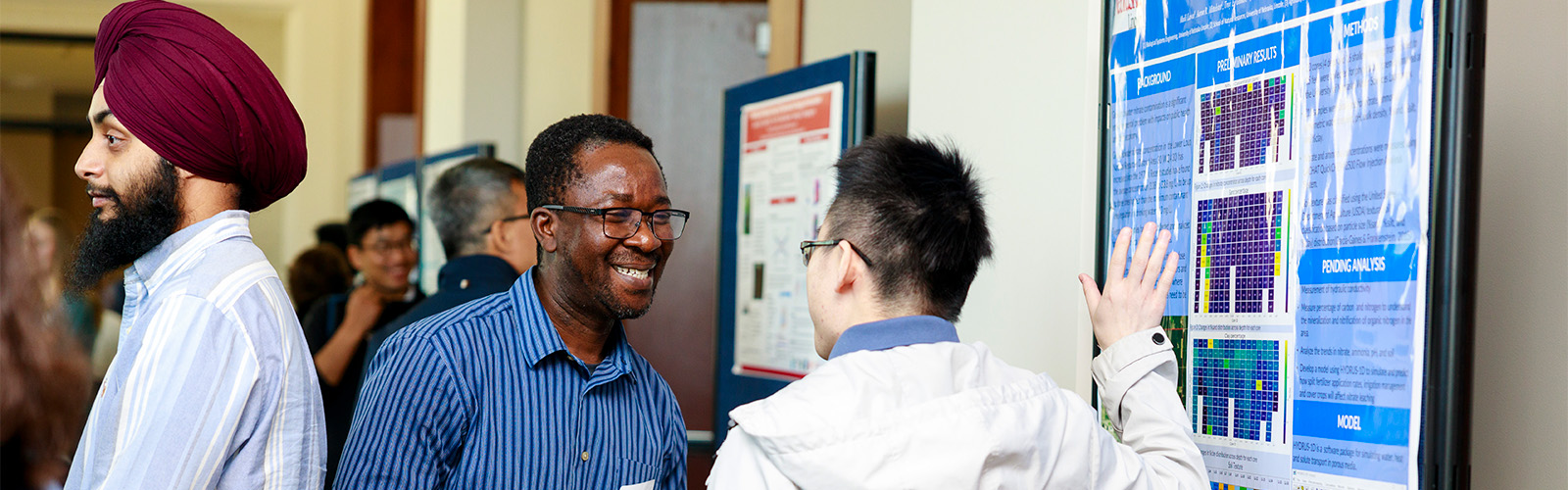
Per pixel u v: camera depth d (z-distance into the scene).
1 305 0.89
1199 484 1.46
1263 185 1.61
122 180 1.47
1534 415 1.56
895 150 1.43
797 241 3.04
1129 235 1.64
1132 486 1.37
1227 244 1.67
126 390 1.39
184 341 1.39
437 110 7.03
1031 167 2.34
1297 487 1.54
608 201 1.67
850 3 3.47
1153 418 1.52
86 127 14.19
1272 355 1.58
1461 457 1.35
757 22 5.38
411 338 1.65
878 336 1.37
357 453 1.57
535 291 1.75
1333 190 1.50
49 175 14.10
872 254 1.40
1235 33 1.68
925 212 1.39
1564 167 1.53
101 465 1.39
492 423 1.64
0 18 9.50
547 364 1.71
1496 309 1.64
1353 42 1.48
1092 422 1.36
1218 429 1.68
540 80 6.32
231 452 1.43
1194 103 1.75
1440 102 1.36
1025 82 2.38
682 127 5.38
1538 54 1.58
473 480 1.62
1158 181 1.82
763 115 3.26
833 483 1.24
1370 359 1.44
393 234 3.84
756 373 3.25
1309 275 1.53
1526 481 1.58
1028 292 2.33
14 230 0.91
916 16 2.85
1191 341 1.73
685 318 5.29
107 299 4.61
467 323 1.69
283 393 1.48
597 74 5.47
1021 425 1.27
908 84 3.10
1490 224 1.66
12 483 0.89
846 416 1.26
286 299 1.56
